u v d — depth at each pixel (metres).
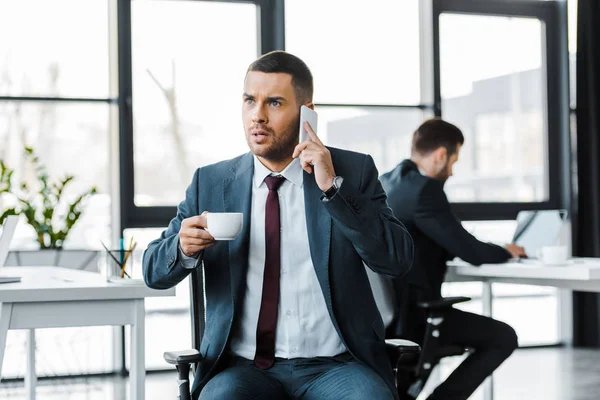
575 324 5.58
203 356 1.95
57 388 4.40
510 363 5.09
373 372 1.89
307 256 1.96
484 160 5.48
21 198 4.53
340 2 5.15
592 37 5.44
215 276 1.97
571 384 4.45
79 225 4.73
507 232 5.47
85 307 2.20
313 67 5.11
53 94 4.71
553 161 5.59
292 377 1.93
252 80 1.94
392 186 3.22
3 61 4.64
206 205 2.02
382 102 5.23
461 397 3.10
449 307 2.99
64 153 4.73
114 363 4.79
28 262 3.71
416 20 5.29
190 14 4.90
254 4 5.00
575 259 3.63
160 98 4.85
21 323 2.14
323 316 1.96
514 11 5.50
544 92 5.60
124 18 4.75
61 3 4.71
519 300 5.59
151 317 4.88
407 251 1.92
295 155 1.89
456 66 5.39
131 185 4.77
